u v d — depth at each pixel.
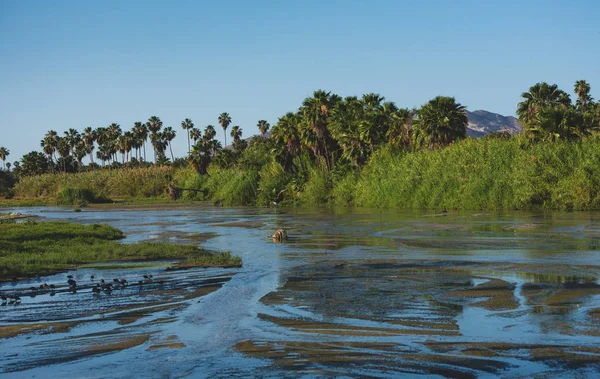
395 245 27.80
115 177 133.00
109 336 11.75
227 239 34.28
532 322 11.90
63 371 9.48
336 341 10.88
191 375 9.06
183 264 22.28
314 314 13.22
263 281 18.16
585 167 54.41
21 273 20.30
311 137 82.19
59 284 18.34
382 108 79.19
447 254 23.67
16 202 118.75
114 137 158.88
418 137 71.94
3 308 14.68
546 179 56.47
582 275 17.62
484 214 50.91
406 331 11.48
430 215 51.69
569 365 9.09
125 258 24.48
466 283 16.80
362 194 73.88
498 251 24.12
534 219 43.06
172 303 14.98
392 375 8.81
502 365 9.15
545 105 67.12
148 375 9.14
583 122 60.44
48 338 11.69
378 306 13.89
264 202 86.44
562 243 26.64
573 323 11.72
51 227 40.88
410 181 67.88
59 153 160.75
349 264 21.56
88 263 23.38
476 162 63.69
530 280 16.95
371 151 78.44
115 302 15.26
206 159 113.94
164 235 38.41
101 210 84.62
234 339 11.23
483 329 11.47
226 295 15.89
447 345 10.37
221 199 93.62
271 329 11.95
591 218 42.94
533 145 60.41
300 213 62.25
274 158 89.94
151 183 125.94
